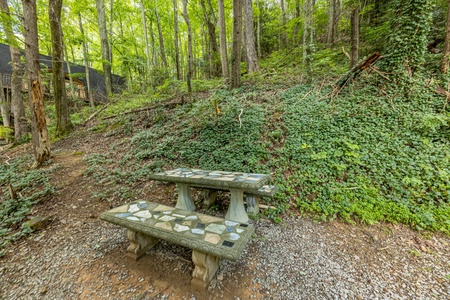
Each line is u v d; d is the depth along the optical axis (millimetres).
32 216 3330
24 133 9367
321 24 12367
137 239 2240
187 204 3256
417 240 2484
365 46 7797
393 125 4133
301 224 2854
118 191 3902
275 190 2975
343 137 4098
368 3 9625
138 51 18328
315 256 2293
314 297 1815
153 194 3793
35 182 4348
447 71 4758
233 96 6766
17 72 9031
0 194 4074
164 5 15711
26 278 2139
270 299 1805
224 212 3250
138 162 4879
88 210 3439
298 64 8945
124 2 16422
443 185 3014
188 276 2039
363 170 3506
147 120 7348
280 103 5676
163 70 12305
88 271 2174
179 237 1841
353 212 2953
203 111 6055
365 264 2178
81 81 15633
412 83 4754
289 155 4012
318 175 3549
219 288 1900
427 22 4668
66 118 8359
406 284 1933
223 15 10211
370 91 5094
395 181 3215
